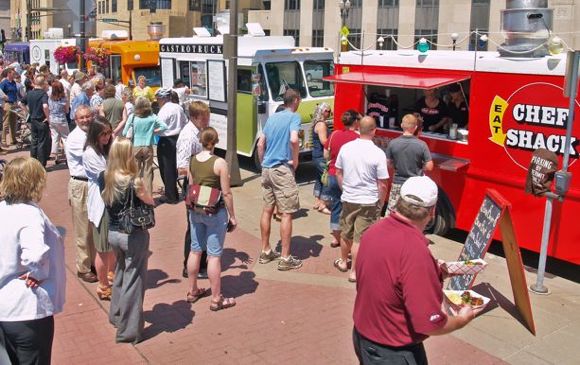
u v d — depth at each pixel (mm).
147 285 6418
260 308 5891
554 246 6781
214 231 5676
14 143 15508
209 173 5645
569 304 6145
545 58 6699
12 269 3666
